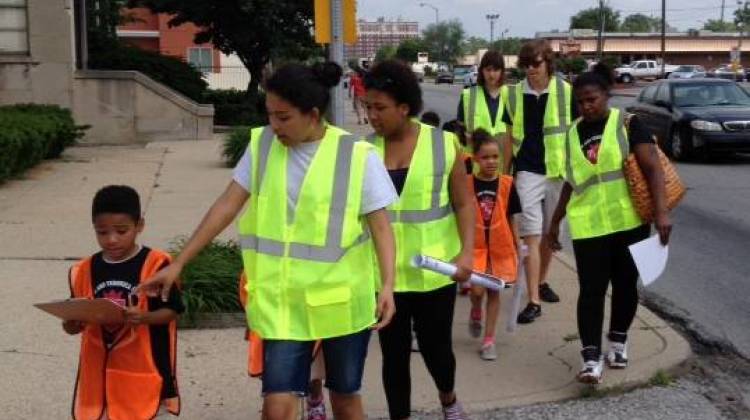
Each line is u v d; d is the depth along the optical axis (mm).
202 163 15516
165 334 3754
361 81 4363
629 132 5152
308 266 3385
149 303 3623
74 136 16969
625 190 5156
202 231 3502
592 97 5109
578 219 5203
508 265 5859
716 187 14078
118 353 3703
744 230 10609
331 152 3424
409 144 4180
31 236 8992
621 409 4953
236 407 4832
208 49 41750
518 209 5914
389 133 4148
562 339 6113
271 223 3416
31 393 4938
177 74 23266
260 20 23875
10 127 12594
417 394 5082
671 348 5855
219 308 6234
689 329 6680
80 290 3736
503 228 5805
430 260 3914
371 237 3557
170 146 18516
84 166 14953
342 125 6988
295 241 3395
